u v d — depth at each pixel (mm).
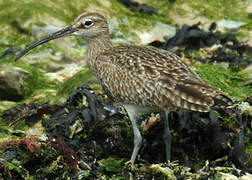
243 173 11352
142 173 11117
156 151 12203
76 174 11078
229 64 16453
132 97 11484
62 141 11500
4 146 11164
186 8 20141
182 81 10883
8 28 17984
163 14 19969
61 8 18844
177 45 17578
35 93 15266
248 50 17047
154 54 11797
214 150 11883
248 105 12914
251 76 15492
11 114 13844
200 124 11992
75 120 12453
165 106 11062
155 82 11102
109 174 11297
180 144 12125
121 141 12125
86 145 12062
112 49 12711
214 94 10594
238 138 11703
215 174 11031
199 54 17125
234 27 18828
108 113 12562
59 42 17578
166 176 10898
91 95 12867
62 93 14531
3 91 14812
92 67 13078
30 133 12828
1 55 17016
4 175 10625
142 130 12383
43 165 11031
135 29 18875
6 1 18750
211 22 19359
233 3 20438
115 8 19578
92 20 12969
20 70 15297
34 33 17734
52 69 16656
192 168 11562
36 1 18766
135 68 11445
